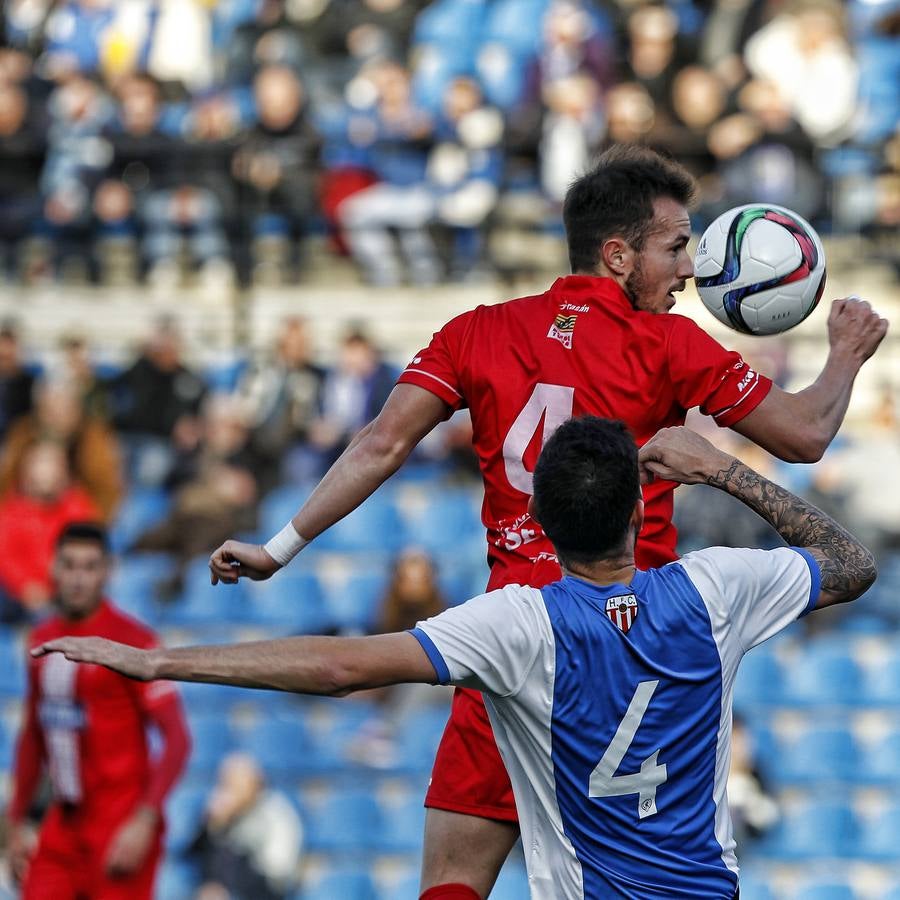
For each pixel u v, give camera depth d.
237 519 39.09
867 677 36.62
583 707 11.28
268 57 46.31
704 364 12.28
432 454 41.84
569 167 41.91
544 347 12.64
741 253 12.96
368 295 46.00
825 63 43.97
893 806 34.38
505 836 13.09
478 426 12.91
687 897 11.45
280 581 38.88
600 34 44.50
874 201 42.22
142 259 44.53
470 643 11.12
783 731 35.59
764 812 32.22
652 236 12.84
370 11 47.47
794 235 13.01
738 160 39.41
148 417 40.97
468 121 42.91
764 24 44.16
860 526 37.44
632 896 11.39
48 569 38.16
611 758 11.34
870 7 47.06
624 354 12.47
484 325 12.95
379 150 43.19
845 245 42.84
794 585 11.77
